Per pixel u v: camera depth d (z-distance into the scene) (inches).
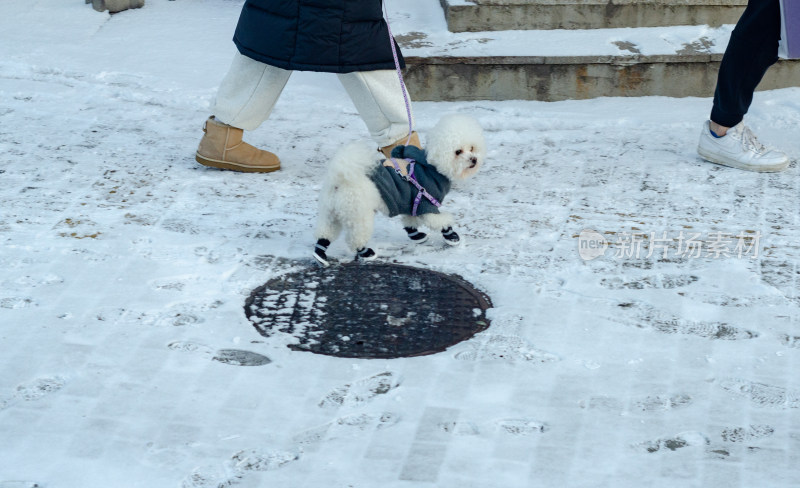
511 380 151.6
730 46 225.9
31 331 164.1
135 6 352.8
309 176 235.3
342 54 211.5
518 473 129.6
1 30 326.6
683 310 173.0
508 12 301.0
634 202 219.8
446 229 195.2
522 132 260.1
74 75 293.7
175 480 128.1
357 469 130.4
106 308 172.4
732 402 145.6
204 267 188.7
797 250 196.7
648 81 284.2
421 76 281.3
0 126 259.1
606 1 300.0
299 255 195.0
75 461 131.6
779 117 269.1
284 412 143.2
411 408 144.3
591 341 162.9
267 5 212.7
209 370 153.9
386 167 186.1
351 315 172.2
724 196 222.7
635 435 137.7
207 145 234.1
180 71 298.7
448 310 174.1
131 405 144.4
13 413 141.8
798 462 131.5
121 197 220.2
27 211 211.3
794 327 167.3
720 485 127.0
